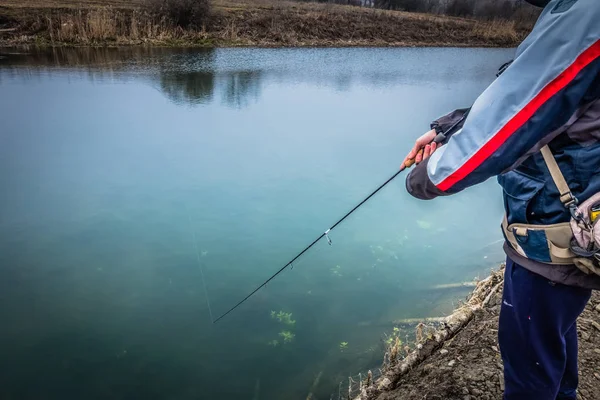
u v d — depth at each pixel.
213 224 5.28
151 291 4.24
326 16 21.34
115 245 4.86
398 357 3.16
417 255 4.80
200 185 6.20
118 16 17.80
